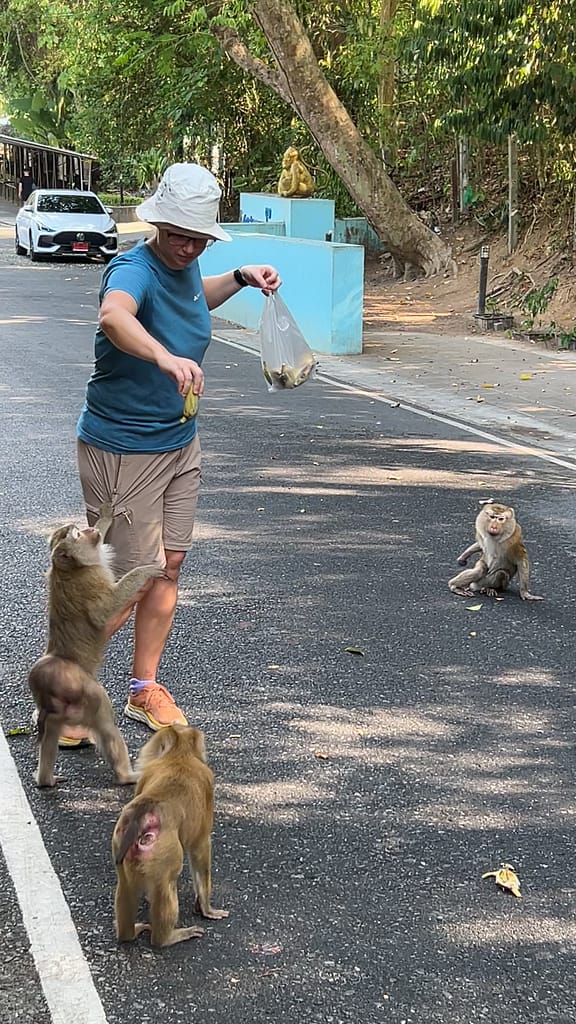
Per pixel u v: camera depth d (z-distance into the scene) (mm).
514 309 19281
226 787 4289
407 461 9797
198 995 3111
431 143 24953
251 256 18281
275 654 5586
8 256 28922
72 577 4125
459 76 16703
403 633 5941
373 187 21984
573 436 10984
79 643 4168
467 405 12398
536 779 4434
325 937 3393
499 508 6480
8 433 10188
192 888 3629
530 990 3191
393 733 4785
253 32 23625
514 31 15969
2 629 5723
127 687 5176
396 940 3393
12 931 3363
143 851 3180
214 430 10836
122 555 4578
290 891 3629
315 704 5039
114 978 3166
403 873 3754
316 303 15969
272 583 6633
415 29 17906
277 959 3279
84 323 17578
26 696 5004
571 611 6387
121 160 35688
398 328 18297
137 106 30016
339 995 3135
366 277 23922
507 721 4941
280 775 4398
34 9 41344
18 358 14234
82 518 7680
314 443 10398
